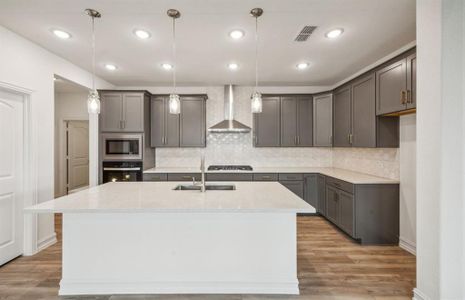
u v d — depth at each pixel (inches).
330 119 179.9
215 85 197.3
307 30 106.3
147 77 174.4
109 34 109.7
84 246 87.5
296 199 87.7
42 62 123.3
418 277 82.1
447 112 73.5
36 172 119.7
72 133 244.5
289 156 202.1
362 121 141.8
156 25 102.0
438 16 73.7
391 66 116.4
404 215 127.1
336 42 118.0
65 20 98.3
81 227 87.3
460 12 73.2
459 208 73.9
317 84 194.5
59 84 202.7
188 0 85.5
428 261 78.2
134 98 171.8
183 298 86.3
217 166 193.5
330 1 86.2
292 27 103.8
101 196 91.7
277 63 146.3
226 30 106.3
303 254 120.6
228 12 92.7
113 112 171.3
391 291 90.5
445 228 74.2
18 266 108.0
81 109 233.1
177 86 199.2
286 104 189.5
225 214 88.2
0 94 106.6
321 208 174.1
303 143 189.2
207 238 88.4
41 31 107.0
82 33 108.8
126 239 87.8
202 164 101.1
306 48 124.6
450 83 73.4
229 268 88.8
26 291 90.5
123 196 92.0
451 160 73.6
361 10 91.4
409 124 122.5
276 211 75.5
